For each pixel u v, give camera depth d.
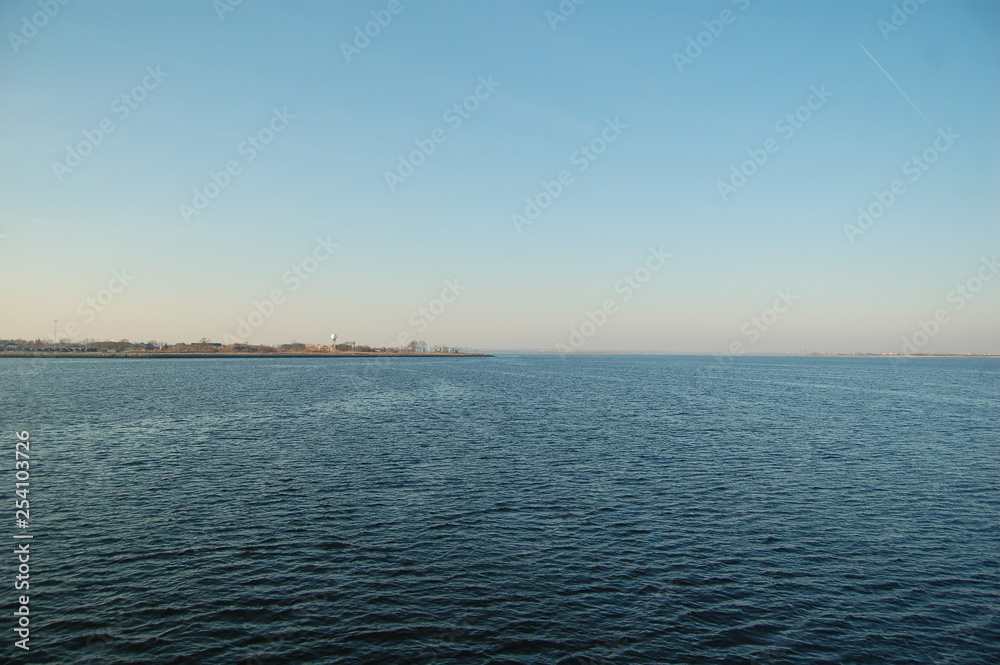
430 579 18.22
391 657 13.95
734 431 50.44
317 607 16.30
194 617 15.62
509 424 53.12
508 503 26.59
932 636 15.42
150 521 23.41
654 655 14.29
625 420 57.12
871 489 30.11
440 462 35.28
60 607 16.06
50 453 37.44
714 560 20.19
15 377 111.19
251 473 31.92
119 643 14.30
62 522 23.19
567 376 149.38
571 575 18.72
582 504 26.61
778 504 27.17
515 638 14.89
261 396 78.50
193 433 46.28
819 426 54.66
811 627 15.77
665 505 26.69
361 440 43.38
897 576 19.14
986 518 25.38
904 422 58.47
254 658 13.80
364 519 23.97
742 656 14.34
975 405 77.69
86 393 78.75
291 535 21.94
